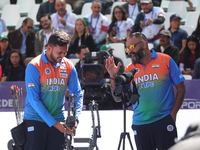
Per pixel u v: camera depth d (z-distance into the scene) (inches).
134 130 516.4
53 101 494.0
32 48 1061.1
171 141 497.7
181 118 663.8
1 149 677.3
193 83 722.8
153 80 497.7
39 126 493.0
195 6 1168.2
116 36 1065.5
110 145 664.4
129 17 1135.0
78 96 514.3
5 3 1411.2
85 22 1002.7
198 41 921.5
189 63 924.6
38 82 485.4
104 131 669.3
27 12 1386.6
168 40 876.0
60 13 1114.1
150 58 502.3
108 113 669.9
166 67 501.4
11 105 749.3
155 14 1024.9
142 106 502.9
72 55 1008.2
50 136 499.5
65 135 481.1
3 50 973.8
